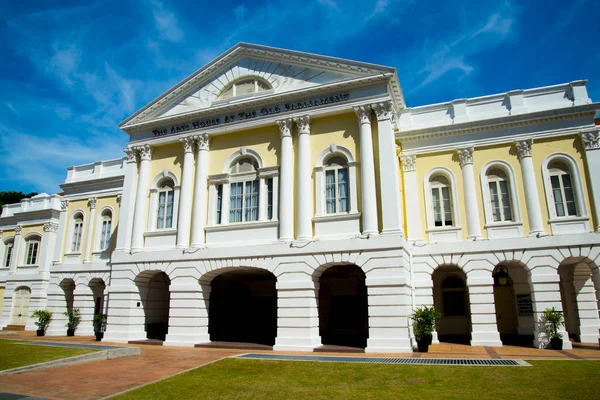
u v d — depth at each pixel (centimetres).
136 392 1030
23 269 3403
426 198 2108
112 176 2812
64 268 2806
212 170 2141
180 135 2202
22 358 1412
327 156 1933
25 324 3256
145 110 2303
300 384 1118
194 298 1966
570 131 1959
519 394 988
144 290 2178
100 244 2791
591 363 1281
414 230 2073
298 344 1725
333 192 1905
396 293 1655
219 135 2162
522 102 2069
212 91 2225
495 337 1838
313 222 1872
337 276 2323
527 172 1978
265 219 1978
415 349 1675
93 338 2364
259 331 2475
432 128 2120
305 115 1962
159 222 2214
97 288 2825
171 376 1201
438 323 2216
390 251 1697
